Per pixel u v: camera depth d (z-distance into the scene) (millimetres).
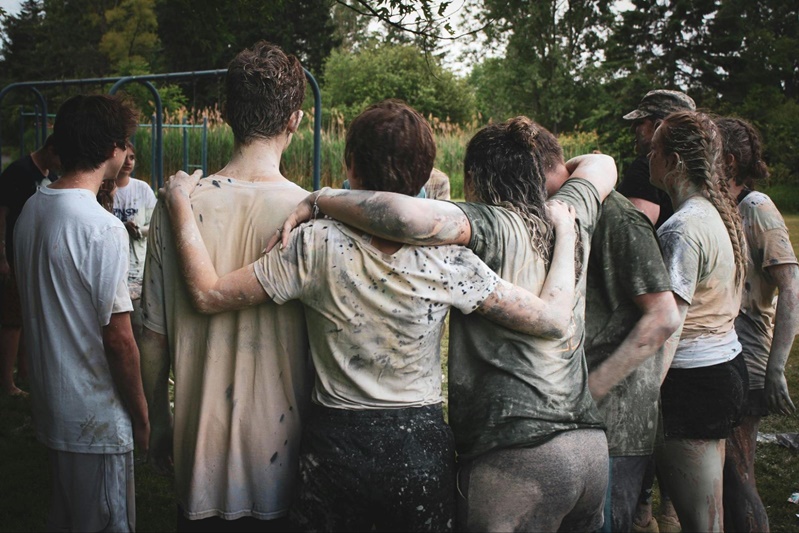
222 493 1978
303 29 32656
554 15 32281
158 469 2152
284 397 1962
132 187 4215
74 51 32750
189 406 1985
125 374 2107
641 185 3018
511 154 1943
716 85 28500
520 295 1797
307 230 1774
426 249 1758
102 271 2033
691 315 2299
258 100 1914
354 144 1780
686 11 28484
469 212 1823
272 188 1929
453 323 1944
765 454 3799
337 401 1788
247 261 1912
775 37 31516
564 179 2215
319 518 1785
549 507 1795
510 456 1789
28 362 2166
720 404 2271
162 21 31156
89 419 2098
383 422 1762
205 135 12445
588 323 2158
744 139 2740
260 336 1926
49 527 2199
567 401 1856
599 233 2123
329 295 1754
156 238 1933
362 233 1768
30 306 2131
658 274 2043
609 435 2129
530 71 31422
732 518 2678
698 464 2283
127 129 2229
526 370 1843
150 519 3174
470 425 1883
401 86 29500
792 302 2664
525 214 1903
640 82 26469
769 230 2717
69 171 2180
